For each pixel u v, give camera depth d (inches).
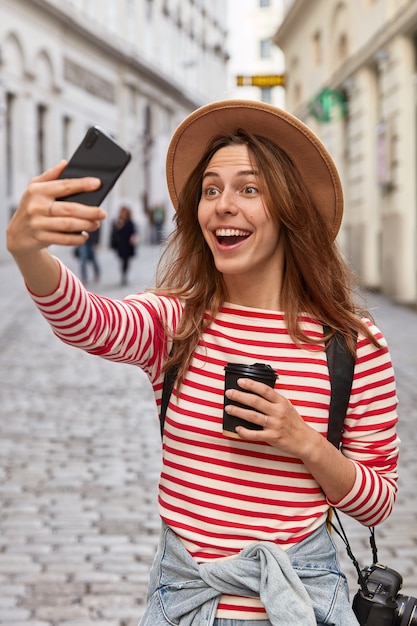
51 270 69.9
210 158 82.1
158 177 1817.2
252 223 78.6
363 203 797.2
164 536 79.4
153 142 1852.9
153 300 82.3
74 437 283.1
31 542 192.5
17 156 1199.6
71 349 471.5
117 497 223.5
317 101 864.3
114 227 812.0
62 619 155.6
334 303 80.4
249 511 76.8
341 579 78.4
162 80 1905.8
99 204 65.2
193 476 78.0
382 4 720.3
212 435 77.7
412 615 82.3
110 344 77.1
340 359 79.5
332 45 914.7
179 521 78.4
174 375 80.3
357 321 80.4
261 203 78.8
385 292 716.7
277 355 79.2
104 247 1534.2
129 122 1756.9
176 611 75.8
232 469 77.2
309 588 75.7
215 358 79.7
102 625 153.7
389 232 703.7
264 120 80.4
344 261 84.4
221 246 79.6
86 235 65.3
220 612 75.4
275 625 72.2
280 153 80.7
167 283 86.5
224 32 2566.4
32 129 1245.1
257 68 2566.4
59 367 415.5
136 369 417.7
